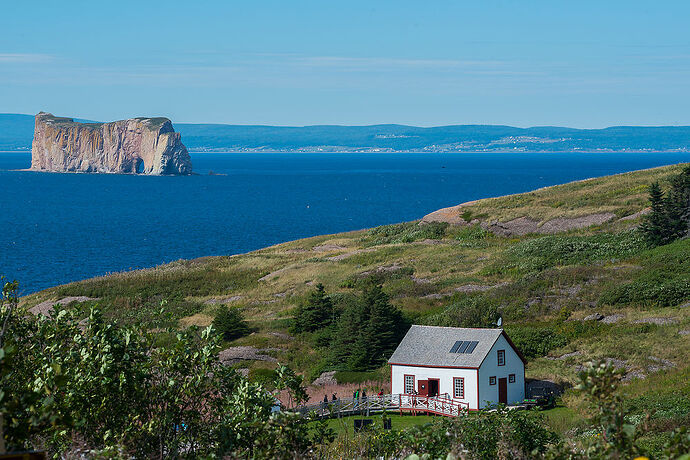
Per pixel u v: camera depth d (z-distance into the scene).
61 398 13.33
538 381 44.88
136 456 14.09
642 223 75.56
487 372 42.72
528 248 80.19
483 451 17.48
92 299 76.94
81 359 14.39
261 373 48.84
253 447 14.12
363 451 16.22
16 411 10.68
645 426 11.20
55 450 13.13
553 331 52.81
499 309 59.88
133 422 14.19
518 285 65.69
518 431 18.81
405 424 38.00
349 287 76.50
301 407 34.31
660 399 34.28
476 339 44.19
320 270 84.56
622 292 58.09
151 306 72.88
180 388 14.88
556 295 61.66
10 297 15.21
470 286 70.12
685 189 73.62
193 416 14.92
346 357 53.16
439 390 43.66
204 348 15.06
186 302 74.62
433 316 60.41
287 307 71.06
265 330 62.88
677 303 55.47
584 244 77.38
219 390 15.54
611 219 86.00
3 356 9.47
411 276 77.38
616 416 10.94
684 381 38.62
